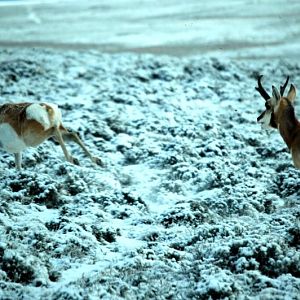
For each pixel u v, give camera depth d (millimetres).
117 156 57406
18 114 48031
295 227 37562
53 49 113875
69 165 50188
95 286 30922
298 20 145625
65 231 38344
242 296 29578
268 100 43969
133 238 39406
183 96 77812
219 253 34000
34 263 32875
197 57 101062
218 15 160750
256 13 160875
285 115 42219
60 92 79688
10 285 30875
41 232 36812
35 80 85125
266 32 131875
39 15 183125
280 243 35000
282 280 31672
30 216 40844
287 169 52812
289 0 185500
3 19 176125
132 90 79500
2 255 32938
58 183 45906
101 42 126562
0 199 42969
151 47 118500
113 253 36656
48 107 48812
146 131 63531
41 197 44125
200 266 32938
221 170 51031
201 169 52438
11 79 84062
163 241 38812
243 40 123375
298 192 47344
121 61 97188
